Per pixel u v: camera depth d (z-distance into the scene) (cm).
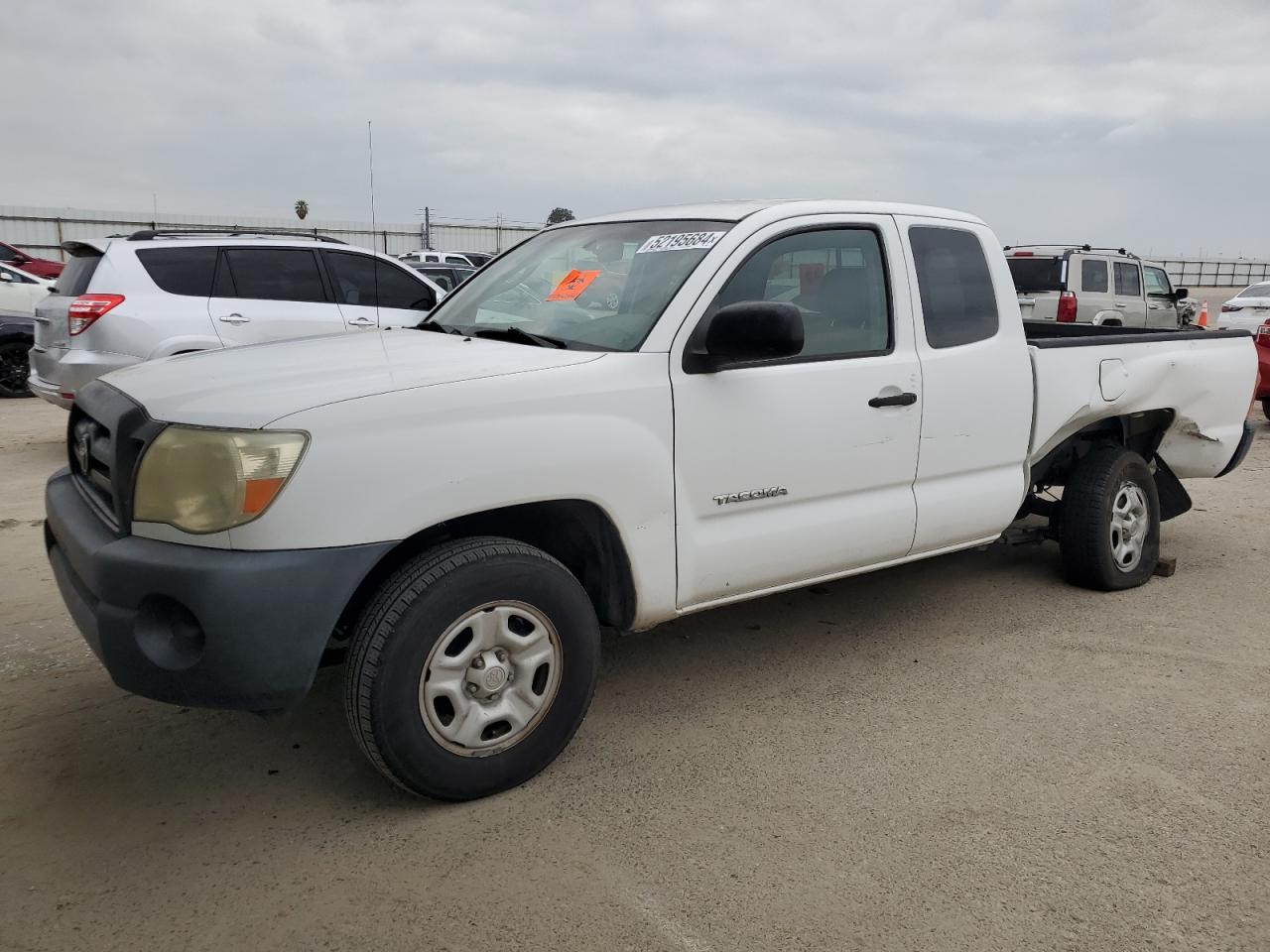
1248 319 1625
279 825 289
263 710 268
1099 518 480
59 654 410
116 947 236
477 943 238
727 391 338
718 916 249
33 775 315
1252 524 652
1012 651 425
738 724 355
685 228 373
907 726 354
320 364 316
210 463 258
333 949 236
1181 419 519
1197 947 239
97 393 322
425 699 282
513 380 298
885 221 397
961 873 267
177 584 255
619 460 312
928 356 397
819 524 368
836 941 240
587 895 257
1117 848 279
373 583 300
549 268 399
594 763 326
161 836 283
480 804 300
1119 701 376
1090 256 1498
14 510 643
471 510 285
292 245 835
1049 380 444
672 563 332
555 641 307
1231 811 299
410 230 4159
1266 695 381
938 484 410
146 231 844
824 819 293
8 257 1988
